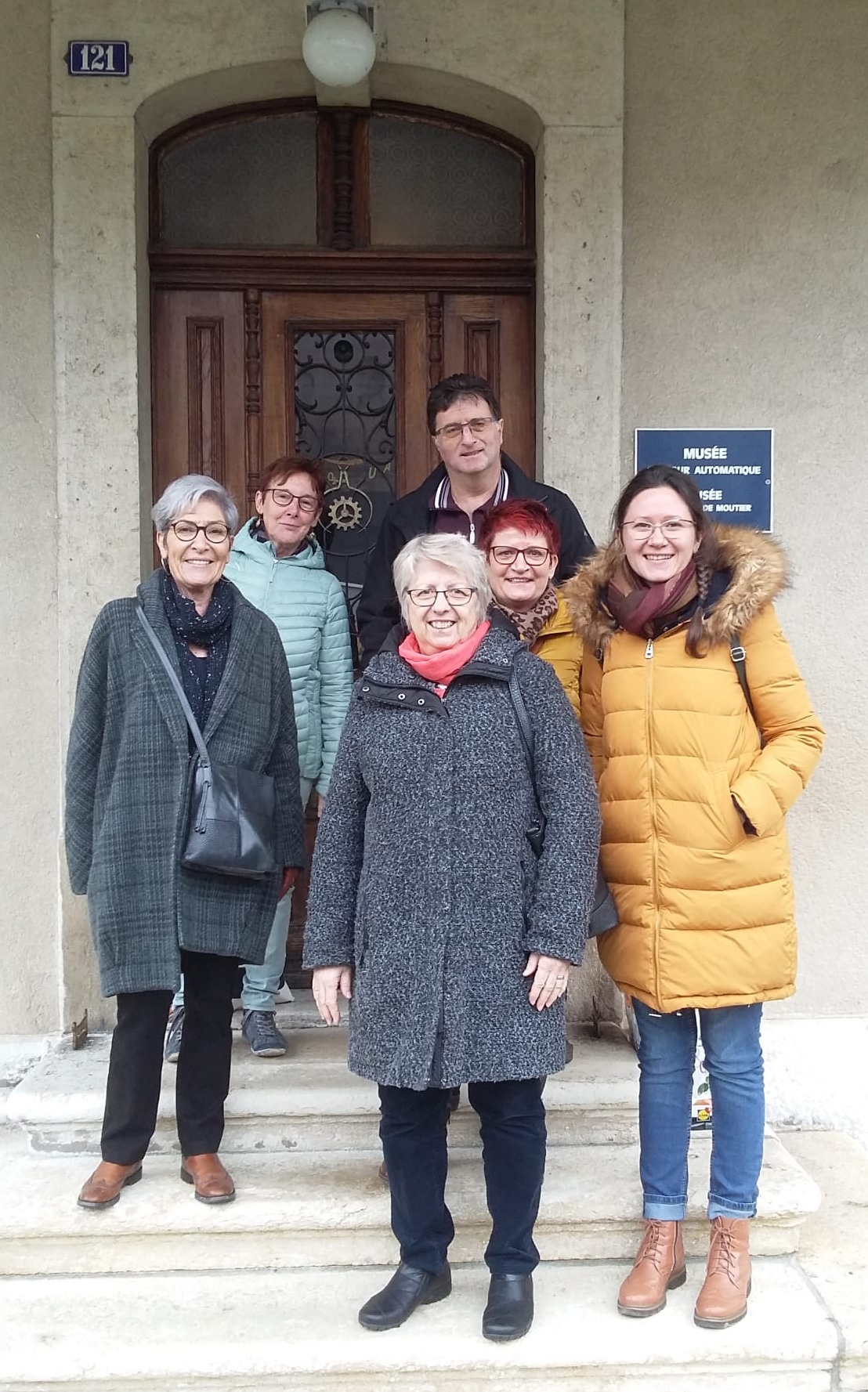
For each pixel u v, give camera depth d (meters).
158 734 2.57
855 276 3.48
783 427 3.50
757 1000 2.37
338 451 3.74
